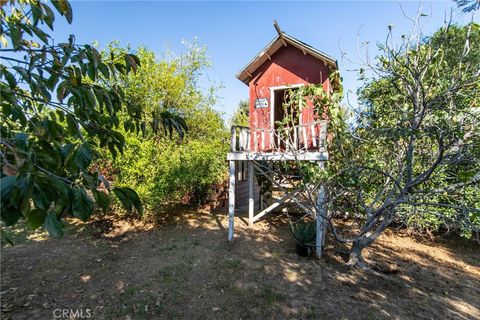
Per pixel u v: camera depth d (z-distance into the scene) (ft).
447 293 14.56
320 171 16.49
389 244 22.21
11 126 4.84
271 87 26.14
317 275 16.35
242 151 22.17
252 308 12.94
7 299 13.42
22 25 4.58
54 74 4.72
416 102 14.20
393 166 17.30
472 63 14.88
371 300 13.64
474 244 22.49
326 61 23.45
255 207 35.70
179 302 13.44
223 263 18.04
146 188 24.67
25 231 23.52
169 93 38.73
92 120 5.74
